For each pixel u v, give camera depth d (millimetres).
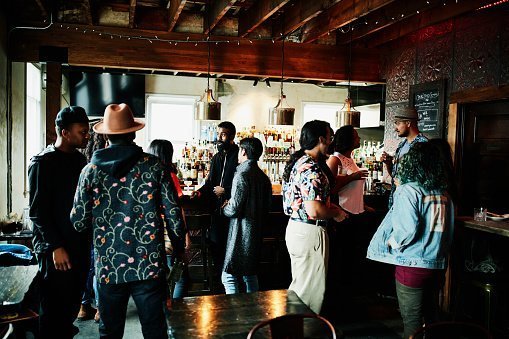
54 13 5406
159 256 2494
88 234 3002
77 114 2857
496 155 4473
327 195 3053
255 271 3785
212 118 5242
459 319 4148
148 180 2477
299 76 6262
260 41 6102
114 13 5613
